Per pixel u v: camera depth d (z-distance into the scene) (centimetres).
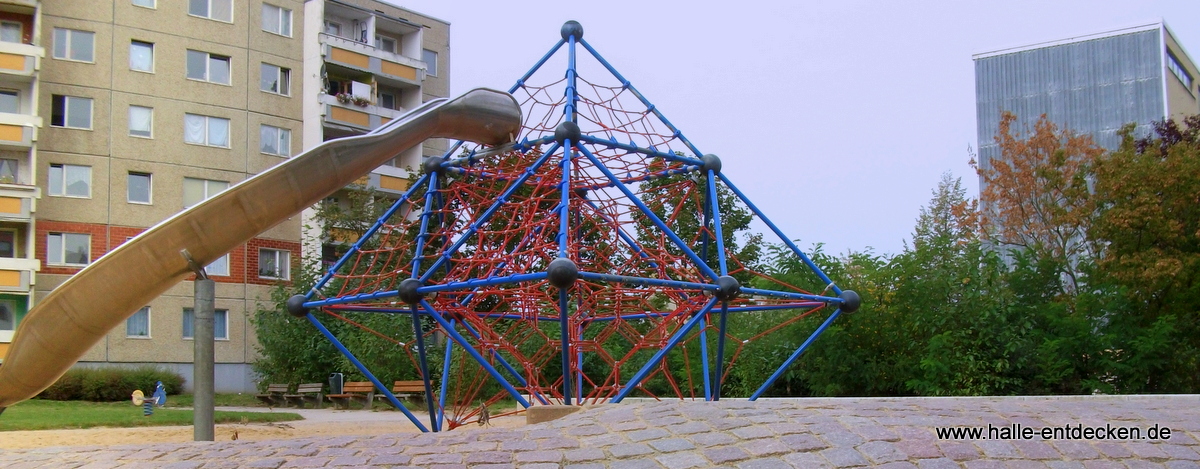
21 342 1161
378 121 3872
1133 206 1992
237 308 3444
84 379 2702
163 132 3362
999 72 5725
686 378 1983
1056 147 3300
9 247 3122
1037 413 817
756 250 3114
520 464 722
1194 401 920
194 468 760
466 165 1346
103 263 1102
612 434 793
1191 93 5956
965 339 1608
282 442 858
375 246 2792
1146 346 1571
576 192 1345
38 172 3142
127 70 3312
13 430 1494
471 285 1037
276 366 2764
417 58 4188
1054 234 3148
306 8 3794
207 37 3481
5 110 3148
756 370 1878
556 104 1210
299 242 3622
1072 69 5497
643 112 1262
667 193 1723
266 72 3619
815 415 813
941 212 4309
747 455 712
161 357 3278
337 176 1148
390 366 2539
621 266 1440
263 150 3584
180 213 1095
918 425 771
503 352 2334
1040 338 1634
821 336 1691
